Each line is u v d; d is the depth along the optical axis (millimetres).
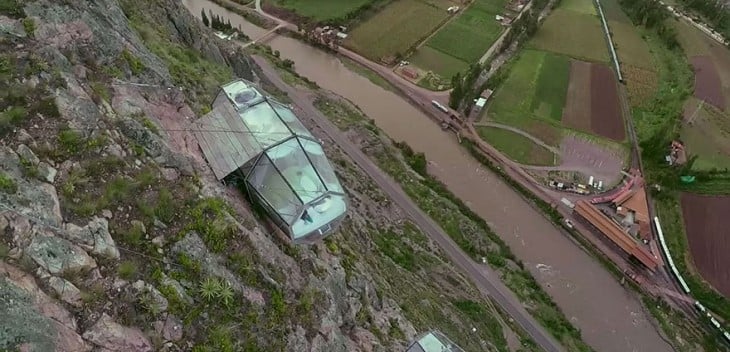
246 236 27734
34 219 22078
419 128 87875
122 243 24109
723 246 69812
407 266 53281
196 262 25234
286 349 26406
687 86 97188
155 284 23656
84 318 21391
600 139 85750
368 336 34406
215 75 52594
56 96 26422
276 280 28109
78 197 24172
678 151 82375
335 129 78500
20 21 29328
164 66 40469
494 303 59469
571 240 70750
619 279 66375
